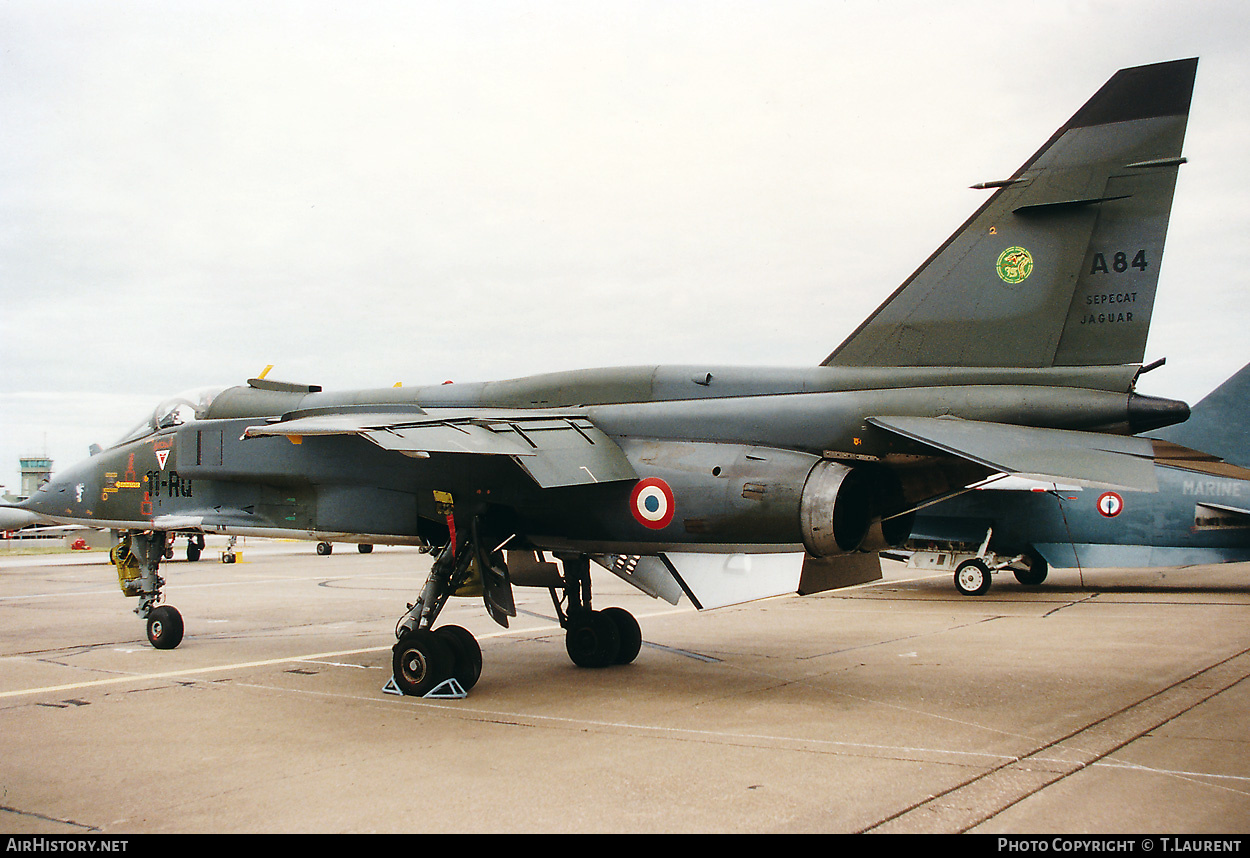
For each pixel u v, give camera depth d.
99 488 9.78
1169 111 6.47
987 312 6.90
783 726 5.93
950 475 6.98
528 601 14.23
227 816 4.26
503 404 8.62
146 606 9.67
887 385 7.03
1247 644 9.08
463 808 4.33
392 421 7.04
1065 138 6.75
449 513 7.75
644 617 12.06
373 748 5.48
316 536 8.48
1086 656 8.51
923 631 10.40
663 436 7.52
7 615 12.75
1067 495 14.62
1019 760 5.08
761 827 4.02
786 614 12.29
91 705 6.78
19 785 4.79
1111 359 6.54
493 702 6.80
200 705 6.77
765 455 6.90
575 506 7.47
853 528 6.91
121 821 4.21
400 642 7.15
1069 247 6.68
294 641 10.12
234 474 8.58
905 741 5.51
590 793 4.54
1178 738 5.54
